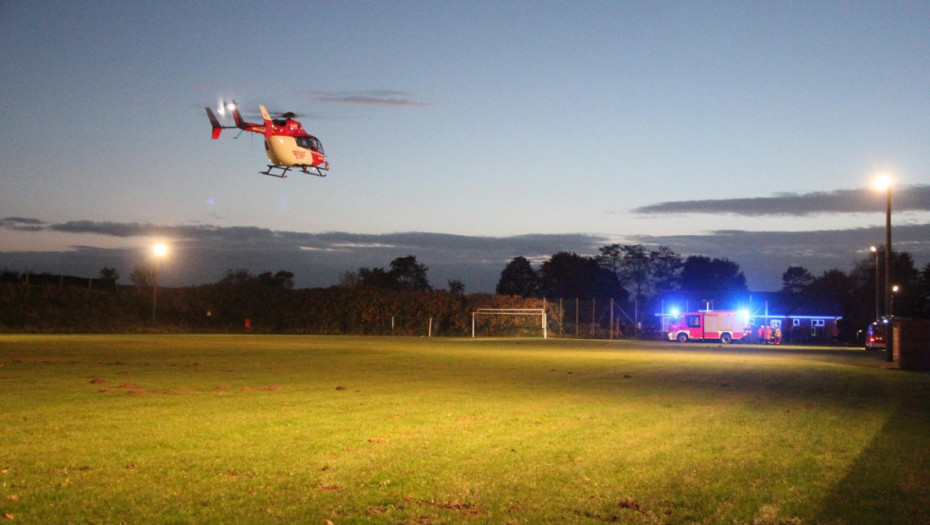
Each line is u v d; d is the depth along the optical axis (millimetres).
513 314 67938
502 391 18625
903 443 11625
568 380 22016
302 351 35281
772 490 8562
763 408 15898
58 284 66312
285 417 13422
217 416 13422
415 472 9188
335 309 68750
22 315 59688
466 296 70000
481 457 10133
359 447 10695
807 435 12305
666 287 115062
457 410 14805
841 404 16891
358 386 19359
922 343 28500
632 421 13586
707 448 11016
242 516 7262
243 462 9594
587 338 64375
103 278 71500
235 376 21594
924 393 19750
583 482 8820
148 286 70250
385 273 106438
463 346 44219
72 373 21672
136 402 15195
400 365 27422
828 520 7434
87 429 11844
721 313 60219
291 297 69938
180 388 18047
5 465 9234
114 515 7227
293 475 8938
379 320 68688
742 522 7348
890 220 34000
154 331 62062
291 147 40875
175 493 8039
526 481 8812
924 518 7535
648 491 8453
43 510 7328
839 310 76562
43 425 12172
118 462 9492
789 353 41969
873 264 89188
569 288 112938
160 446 10547
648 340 61750
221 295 70625
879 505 7973
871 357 38156
